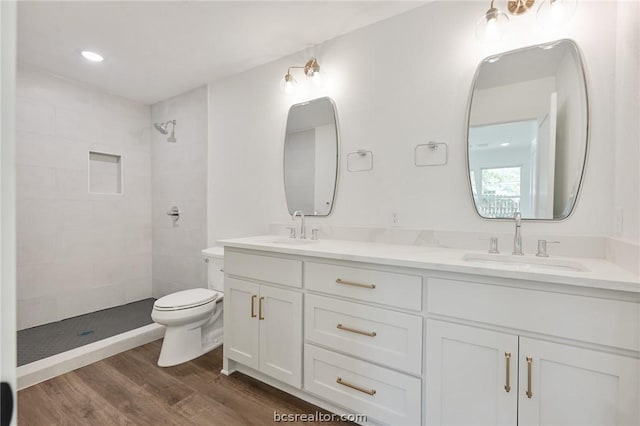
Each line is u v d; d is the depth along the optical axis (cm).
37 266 252
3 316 31
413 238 176
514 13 142
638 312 90
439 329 120
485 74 158
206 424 144
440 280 120
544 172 145
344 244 180
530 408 104
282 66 231
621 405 92
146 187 329
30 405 157
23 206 244
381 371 133
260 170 245
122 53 224
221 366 198
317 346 152
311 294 154
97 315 278
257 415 150
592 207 135
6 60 31
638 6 111
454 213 167
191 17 181
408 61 179
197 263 290
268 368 169
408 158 180
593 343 96
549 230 144
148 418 148
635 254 101
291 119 227
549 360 101
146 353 216
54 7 171
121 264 308
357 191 198
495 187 156
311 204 218
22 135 243
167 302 198
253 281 176
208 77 265
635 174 110
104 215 295
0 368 31
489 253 148
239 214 258
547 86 144
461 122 164
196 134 287
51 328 247
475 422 113
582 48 136
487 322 111
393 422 130
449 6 167
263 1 168
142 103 324
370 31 191
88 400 161
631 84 115
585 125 136
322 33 200
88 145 283
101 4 169
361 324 139
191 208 294
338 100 205
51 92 258
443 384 119
